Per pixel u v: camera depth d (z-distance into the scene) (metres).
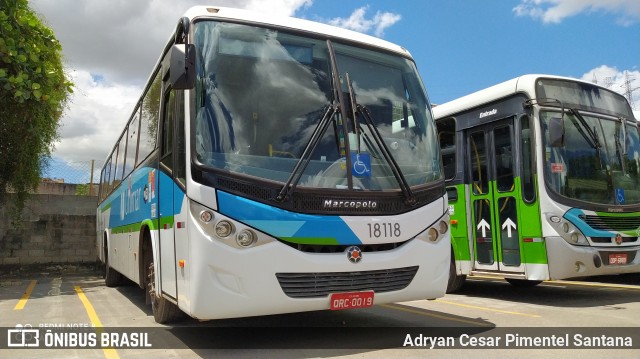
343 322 6.53
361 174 5.11
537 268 7.65
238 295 4.46
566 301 8.27
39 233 16.72
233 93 4.98
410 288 5.18
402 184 5.25
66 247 16.98
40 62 11.91
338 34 5.80
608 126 8.60
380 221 5.02
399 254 5.08
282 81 5.21
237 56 5.15
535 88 8.01
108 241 11.85
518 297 8.88
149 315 7.64
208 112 4.83
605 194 8.12
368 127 5.36
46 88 12.17
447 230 5.63
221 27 5.21
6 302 9.45
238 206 4.54
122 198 9.55
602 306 7.65
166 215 5.54
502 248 8.31
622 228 8.02
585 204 7.79
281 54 5.34
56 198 17.77
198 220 4.54
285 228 4.61
